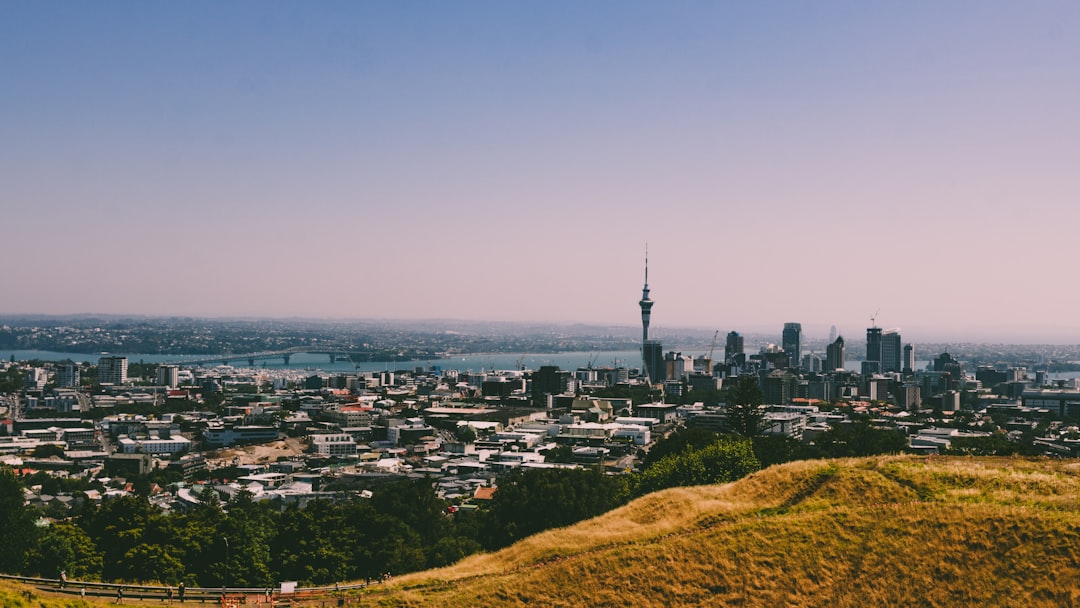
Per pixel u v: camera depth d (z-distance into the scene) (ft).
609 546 426.51
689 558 384.06
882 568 360.28
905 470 452.76
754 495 472.44
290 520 634.43
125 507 605.73
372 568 624.18
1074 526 356.38
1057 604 326.65
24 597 349.00
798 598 355.56
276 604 385.09
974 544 360.48
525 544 459.73
